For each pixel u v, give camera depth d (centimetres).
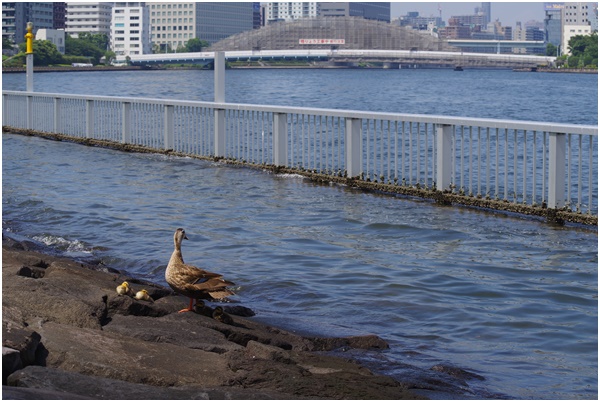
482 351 915
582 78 18300
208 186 2112
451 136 1892
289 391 698
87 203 1841
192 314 916
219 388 680
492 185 2373
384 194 2011
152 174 2342
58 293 873
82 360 704
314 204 1855
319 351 889
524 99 9581
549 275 1250
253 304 1102
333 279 1220
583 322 1019
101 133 3159
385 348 917
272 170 2381
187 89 10388
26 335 704
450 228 1600
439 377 815
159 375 699
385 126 4284
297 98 9069
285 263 1314
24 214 1727
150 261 1316
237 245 1437
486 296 1138
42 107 3506
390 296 1134
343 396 699
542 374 842
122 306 898
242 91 10331
